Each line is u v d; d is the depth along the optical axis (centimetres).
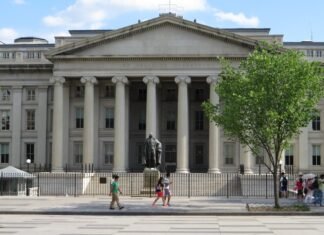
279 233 2464
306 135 8294
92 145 7656
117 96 7625
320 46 8581
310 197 4672
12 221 3094
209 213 3631
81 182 6681
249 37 7619
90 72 7681
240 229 2639
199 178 6875
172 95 8575
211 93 7462
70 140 8238
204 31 7519
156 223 2975
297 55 4219
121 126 7600
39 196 5641
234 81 4303
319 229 2644
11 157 8694
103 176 6981
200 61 7544
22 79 8719
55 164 7625
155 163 5547
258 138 4288
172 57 7550
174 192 6309
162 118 8538
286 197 5475
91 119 7669
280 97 4125
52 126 8481
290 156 8331
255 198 5372
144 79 7600
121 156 7550
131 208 3994
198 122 8506
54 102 7731
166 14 7631
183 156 7450
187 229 2642
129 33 7675
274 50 4409
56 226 2794
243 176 6531
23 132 8694
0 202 4656
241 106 4169
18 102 8719
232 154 7919
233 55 7444
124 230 2600
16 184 6084
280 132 4134
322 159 8306
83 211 3719
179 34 7625
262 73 4150
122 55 7612
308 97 4178
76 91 8362
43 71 8669
